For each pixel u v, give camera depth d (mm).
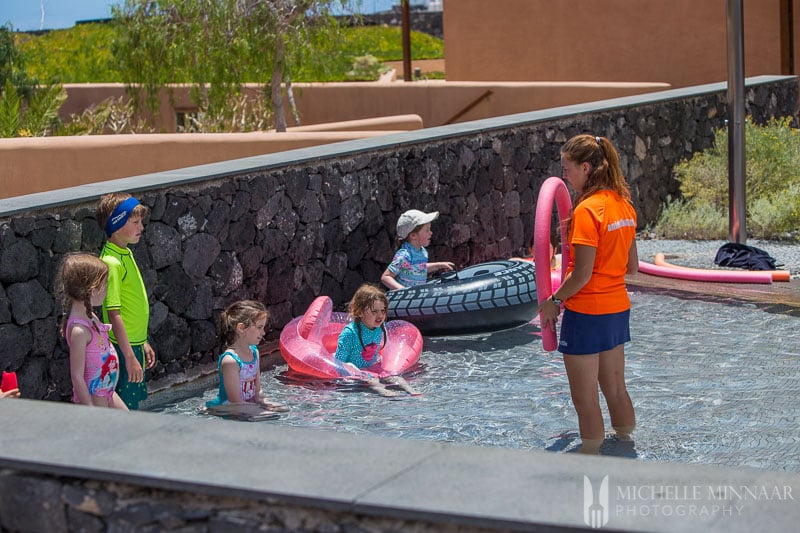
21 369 5016
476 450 2551
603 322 4410
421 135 8273
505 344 6672
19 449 2629
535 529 2139
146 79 15406
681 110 11594
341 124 14234
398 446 2588
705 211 10484
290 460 2506
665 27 17672
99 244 5422
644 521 2125
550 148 9734
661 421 4891
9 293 4934
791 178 10492
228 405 5316
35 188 10094
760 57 16906
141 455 2564
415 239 7348
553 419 5031
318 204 7098
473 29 19438
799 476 2359
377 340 6090
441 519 2201
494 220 9047
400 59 36812
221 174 6207
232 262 6359
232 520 2439
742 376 5641
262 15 14711
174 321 5938
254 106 16703
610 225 4328
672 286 7980
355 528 2326
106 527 2574
